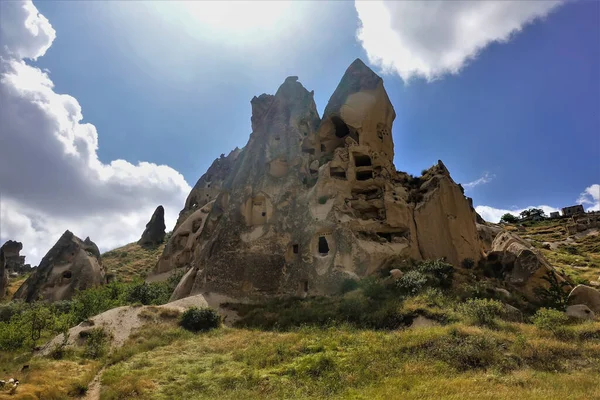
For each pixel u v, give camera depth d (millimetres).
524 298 27297
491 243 40562
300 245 31672
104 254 71438
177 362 18938
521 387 13320
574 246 60938
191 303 28906
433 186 34562
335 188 33125
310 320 24562
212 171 70438
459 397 12289
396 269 27672
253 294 30625
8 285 57562
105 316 24766
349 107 38156
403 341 17859
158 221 79250
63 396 15531
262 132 39500
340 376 15438
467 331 17969
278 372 16562
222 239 34062
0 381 15375
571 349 16688
